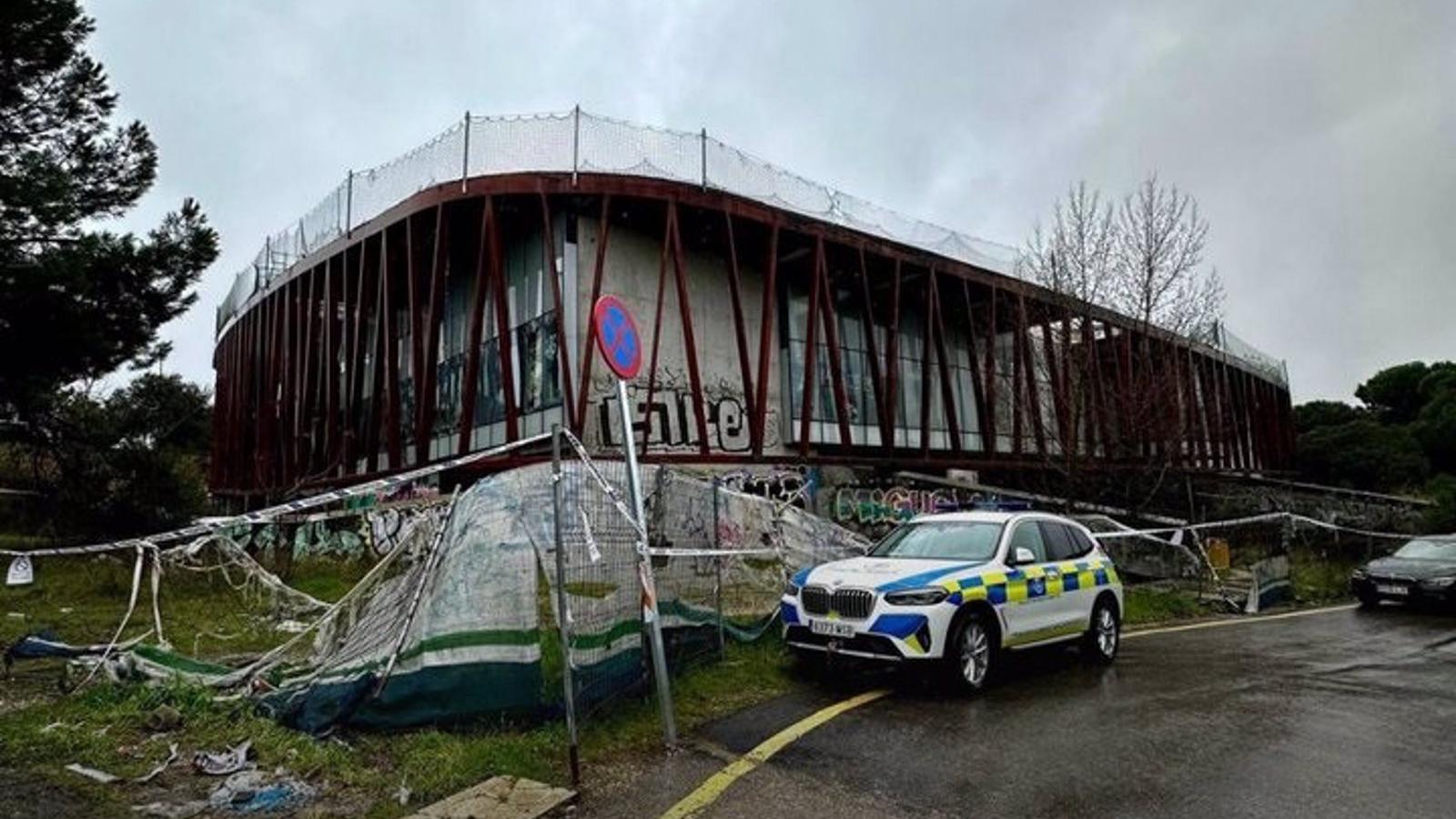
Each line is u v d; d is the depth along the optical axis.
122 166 17.80
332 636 7.56
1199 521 28.47
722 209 21.36
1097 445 21.91
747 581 10.43
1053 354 22.06
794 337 26.20
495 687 6.32
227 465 35.59
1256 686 8.84
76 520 20.78
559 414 20.48
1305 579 19.61
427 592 6.52
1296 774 5.85
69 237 16.52
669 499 9.02
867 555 10.06
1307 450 51.62
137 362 18.27
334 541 24.58
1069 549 10.52
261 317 31.48
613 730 6.63
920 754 6.28
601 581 7.00
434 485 24.22
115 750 5.92
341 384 26.11
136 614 13.52
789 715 7.41
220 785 5.32
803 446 23.50
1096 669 9.87
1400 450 51.59
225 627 12.18
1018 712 7.66
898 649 8.10
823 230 23.91
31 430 19.62
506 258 23.09
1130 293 20.83
